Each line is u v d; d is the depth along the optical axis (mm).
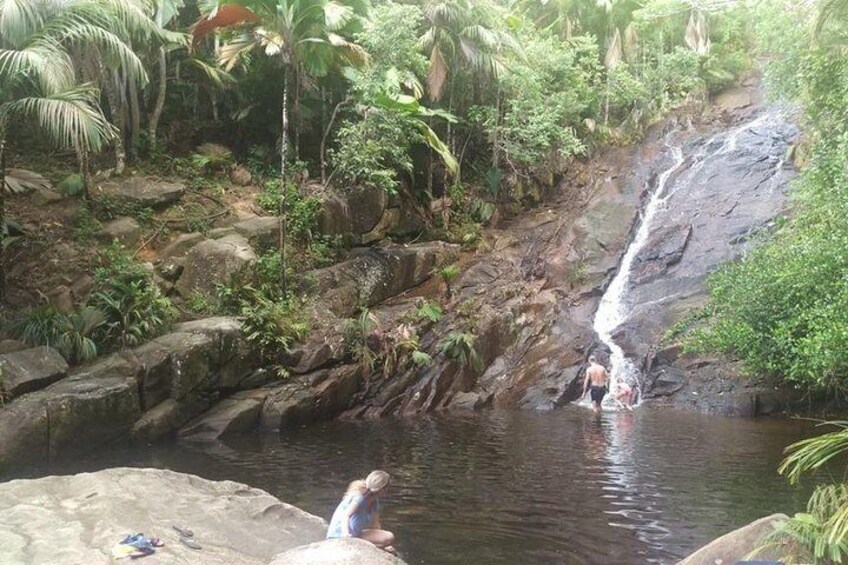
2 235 11648
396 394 13867
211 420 11445
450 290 16766
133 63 11883
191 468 8992
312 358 13102
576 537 6227
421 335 15055
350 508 5387
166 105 17672
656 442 10492
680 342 14656
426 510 7043
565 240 18750
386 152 16875
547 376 14898
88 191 14133
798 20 12781
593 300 16922
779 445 10195
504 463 9148
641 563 5625
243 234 14641
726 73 25828
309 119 18375
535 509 7066
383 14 16484
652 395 14414
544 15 26969
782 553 3955
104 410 10133
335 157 16484
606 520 6691
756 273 12430
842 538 3680
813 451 3934
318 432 11641
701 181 20109
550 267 17922
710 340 13102
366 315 14070
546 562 5648
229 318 12602
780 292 11984
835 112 11141
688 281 16453
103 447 10164
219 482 6734
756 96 24859
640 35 25969
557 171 21797
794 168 19219
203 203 15555
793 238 12734
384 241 17344
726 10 25844
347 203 16641
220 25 14609
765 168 19766
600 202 20203
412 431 11633
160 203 14922
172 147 17125
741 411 13211
